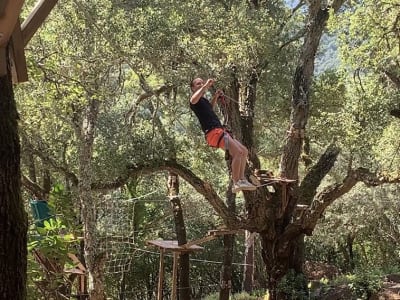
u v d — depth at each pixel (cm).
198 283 2342
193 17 923
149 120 1327
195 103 649
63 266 860
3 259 311
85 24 803
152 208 1816
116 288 2031
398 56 1045
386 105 1212
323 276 2323
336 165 1781
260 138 1794
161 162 1141
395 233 2248
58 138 1197
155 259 2098
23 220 326
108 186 1085
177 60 937
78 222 1053
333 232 2305
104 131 1132
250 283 1869
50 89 789
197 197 1864
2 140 316
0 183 313
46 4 342
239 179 648
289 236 1272
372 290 1281
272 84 1468
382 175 1142
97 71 846
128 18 845
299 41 1502
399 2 888
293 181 1185
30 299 743
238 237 2327
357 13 911
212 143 652
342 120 1238
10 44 330
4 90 319
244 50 970
